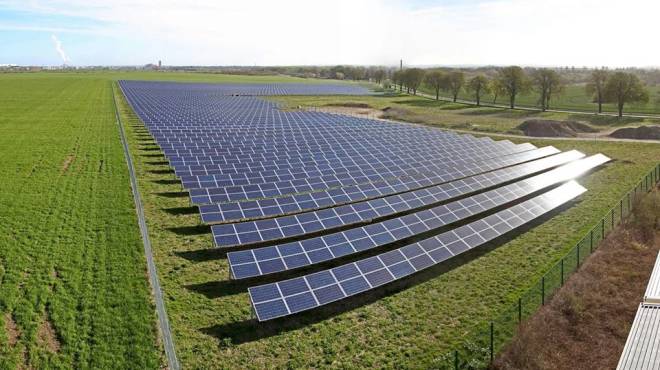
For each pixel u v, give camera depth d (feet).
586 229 118.62
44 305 74.90
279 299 75.00
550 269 90.53
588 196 149.18
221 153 179.01
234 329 72.79
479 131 302.04
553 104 488.85
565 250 105.70
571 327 74.74
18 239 99.86
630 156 215.10
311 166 162.81
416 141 214.69
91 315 72.64
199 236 107.45
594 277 90.84
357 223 119.75
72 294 78.43
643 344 65.31
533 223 123.54
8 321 70.23
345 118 309.42
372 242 100.99
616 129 302.66
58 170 156.56
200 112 325.62
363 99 527.81
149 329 69.97
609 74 399.03
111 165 164.45
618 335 72.49
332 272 82.99
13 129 232.73
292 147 195.83
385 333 73.31
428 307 81.25
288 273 92.48
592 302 81.87
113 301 76.79
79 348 64.80
